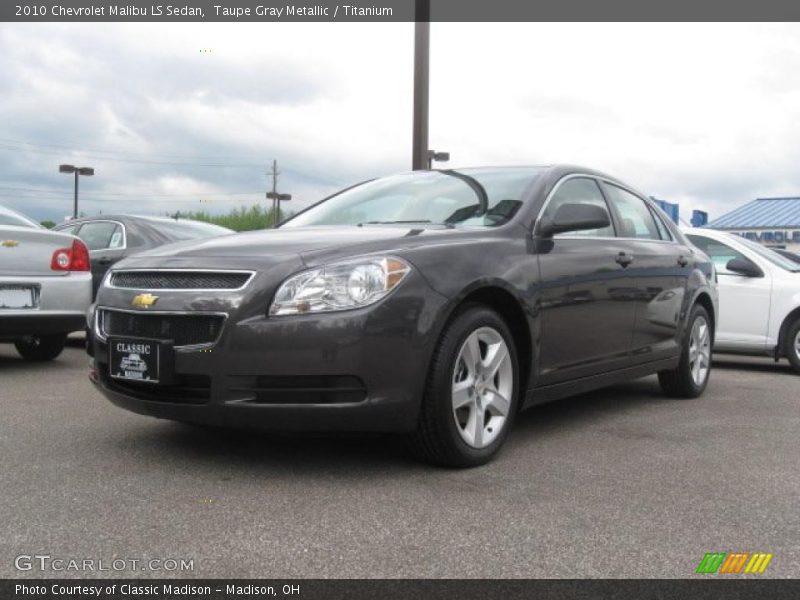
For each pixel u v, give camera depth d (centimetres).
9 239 611
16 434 414
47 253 635
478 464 367
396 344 334
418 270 347
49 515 290
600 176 516
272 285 333
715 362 891
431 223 429
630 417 499
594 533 280
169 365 340
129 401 359
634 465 375
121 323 364
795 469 372
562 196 460
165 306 344
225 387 331
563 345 426
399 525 285
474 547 266
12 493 315
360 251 348
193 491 321
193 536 272
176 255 366
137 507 300
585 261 446
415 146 1190
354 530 279
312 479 340
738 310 809
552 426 466
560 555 260
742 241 843
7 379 604
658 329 528
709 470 368
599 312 456
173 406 342
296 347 325
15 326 609
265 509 300
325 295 330
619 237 503
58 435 412
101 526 280
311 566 249
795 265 836
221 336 331
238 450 384
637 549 266
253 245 366
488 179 466
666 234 580
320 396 327
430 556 258
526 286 396
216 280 342
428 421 346
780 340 793
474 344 364
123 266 380
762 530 287
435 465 363
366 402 329
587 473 358
